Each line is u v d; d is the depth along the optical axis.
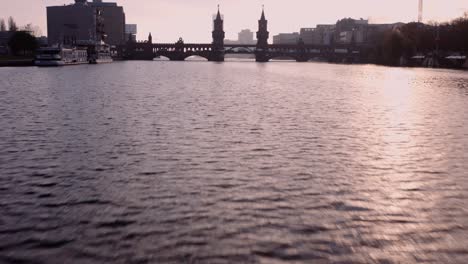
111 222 18.08
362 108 56.28
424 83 108.62
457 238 16.81
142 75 139.12
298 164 27.16
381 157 29.25
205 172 25.17
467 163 27.83
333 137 35.91
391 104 61.34
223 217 18.56
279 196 21.16
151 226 17.69
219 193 21.52
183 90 82.44
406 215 18.98
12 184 22.94
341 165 27.03
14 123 41.25
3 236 16.89
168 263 14.92
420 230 17.50
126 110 51.09
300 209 19.52
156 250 15.78
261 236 16.86
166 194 21.34
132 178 23.95
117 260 15.13
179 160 27.78
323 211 19.33
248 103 60.41
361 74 161.50
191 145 32.09
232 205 19.92
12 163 26.98
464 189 22.53
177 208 19.55
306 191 21.94
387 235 17.05
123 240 16.52
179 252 15.65
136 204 20.02
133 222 18.06
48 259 15.26
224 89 86.62
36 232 17.22
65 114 47.34
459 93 80.50
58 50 197.00
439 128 40.97
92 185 22.73
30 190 21.98
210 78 128.75
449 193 21.91
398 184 23.28
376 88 92.56
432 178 24.45
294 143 33.31
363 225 17.94
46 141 33.28
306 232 17.22
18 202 20.33
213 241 16.44
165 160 27.78
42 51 196.25
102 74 138.00
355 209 19.62
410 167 26.77
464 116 49.38
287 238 16.70
